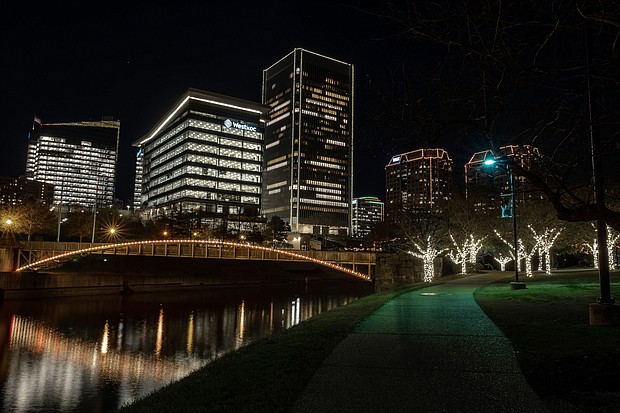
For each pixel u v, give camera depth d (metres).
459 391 7.62
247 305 69.00
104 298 71.50
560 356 9.66
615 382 7.78
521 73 7.11
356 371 9.02
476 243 60.72
